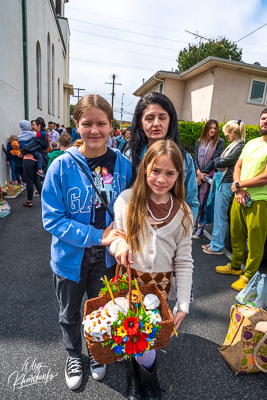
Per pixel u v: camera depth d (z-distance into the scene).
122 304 1.29
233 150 3.31
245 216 2.78
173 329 1.29
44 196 1.41
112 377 1.77
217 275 3.19
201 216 4.25
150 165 1.31
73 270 1.48
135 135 1.74
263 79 12.15
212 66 11.54
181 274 1.44
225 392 1.71
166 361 1.94
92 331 1.15
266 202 2.61
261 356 1.79
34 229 4.35
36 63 10.76
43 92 12.46
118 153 1.58
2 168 6.52
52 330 2.16
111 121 1.42
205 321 2.39
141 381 1.59
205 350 2.05
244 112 12.32
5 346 1.99
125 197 1.46
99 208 1.49
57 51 17.59
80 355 1.79
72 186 1.41
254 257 2.75
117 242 1.32
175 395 1.68
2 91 6.40
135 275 1.45
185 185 1.75
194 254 3.75
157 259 1.40
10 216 4.93
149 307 1.31
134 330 1.14
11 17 6.98
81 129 1.36
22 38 8.14
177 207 1.43
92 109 1.31
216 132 3.99
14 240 3.89
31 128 5.65
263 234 2.68
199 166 4.16
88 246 1.40
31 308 2.42
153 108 1.57
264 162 2.58
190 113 13.88
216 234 3.69
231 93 11.92
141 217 1.36
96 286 1.62
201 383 1.77
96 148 1.40
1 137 6.42
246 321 1.77
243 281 2.87
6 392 1.64
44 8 11.84
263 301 2.03
